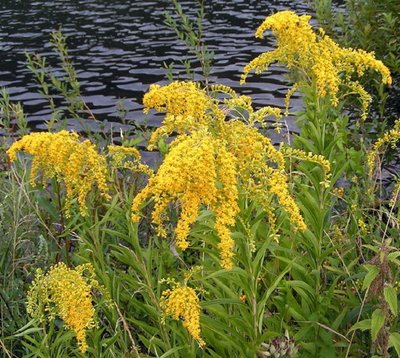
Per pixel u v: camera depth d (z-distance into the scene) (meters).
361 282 1.67
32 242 1.98
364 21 3.05
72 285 1.42
